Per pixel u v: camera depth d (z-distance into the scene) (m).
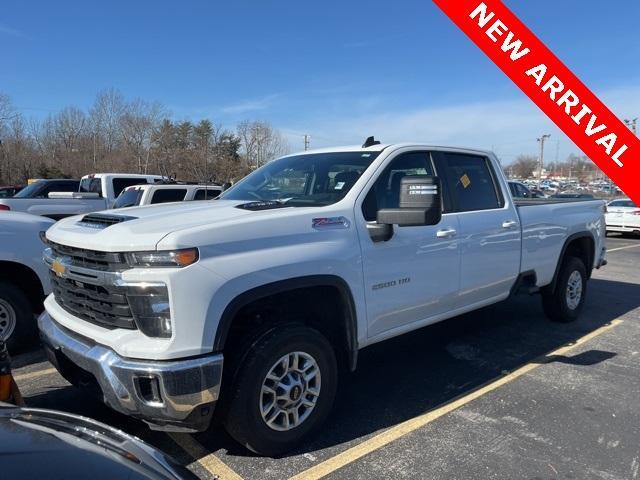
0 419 2.21
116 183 13.01
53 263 3.37
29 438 2.01
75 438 2.12
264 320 3.32
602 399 4.16
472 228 4.59
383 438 3.52
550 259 5.77
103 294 2.92
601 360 5.09
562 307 6.20
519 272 5.28
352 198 3.70
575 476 3.08
